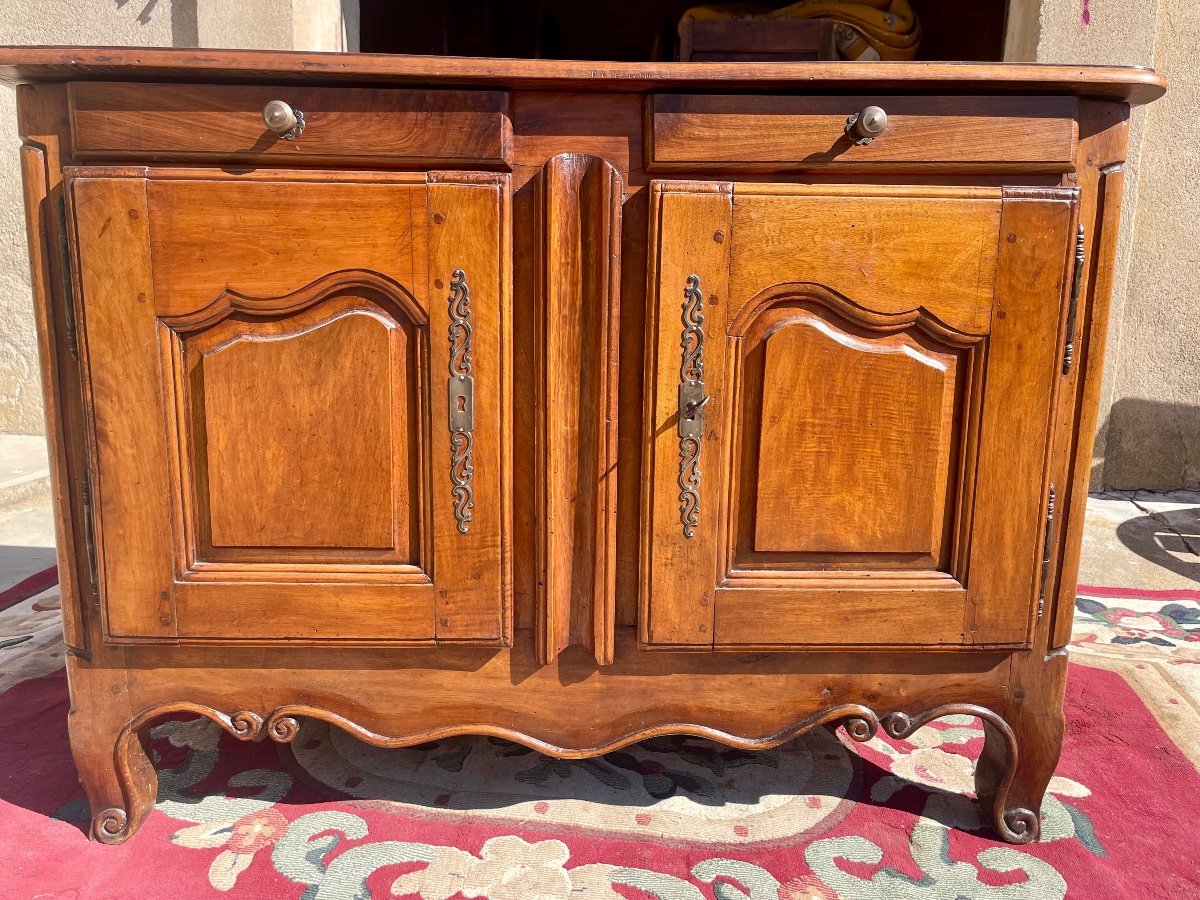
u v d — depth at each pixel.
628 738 1.08
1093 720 1.42
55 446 1.02
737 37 2.22
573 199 0.98
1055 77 0.94
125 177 0.95
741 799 1.21
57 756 1.26
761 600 1.03
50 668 1.54
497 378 0.99
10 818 1.12
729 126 0.97
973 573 1.04
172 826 1.11
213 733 1.36
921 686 1.08
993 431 1.01
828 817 1.17
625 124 0.98
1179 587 2.11
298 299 0.98
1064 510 1.06
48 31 2.65
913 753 1.34
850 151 0.97
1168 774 1.27
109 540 1.00
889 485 1.03
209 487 1.01
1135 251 2.92
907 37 2.64
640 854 1.07
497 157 0.96
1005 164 0.98
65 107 0.97
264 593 1.01
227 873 1.02
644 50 4.77
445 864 1.04
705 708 1.08
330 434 1.00
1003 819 1.11
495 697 1.07
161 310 0.97
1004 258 0.98
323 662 1.06
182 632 1.02
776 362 1.00
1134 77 0.94
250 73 0.93
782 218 0.97
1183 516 2.71
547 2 4.32
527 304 1.01
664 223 0.96
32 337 3.07
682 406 0.99
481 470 1.00
